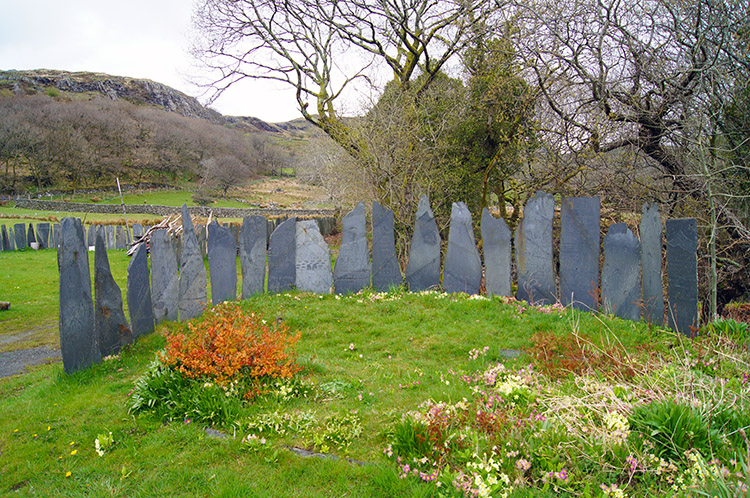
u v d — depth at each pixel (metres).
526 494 2.71
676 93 8.11
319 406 4.14
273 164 101.25
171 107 132.38
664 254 7.97
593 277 6.74
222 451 3.44
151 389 4.23
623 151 9.34
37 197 57.81
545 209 7.06
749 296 7.98
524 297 7.22
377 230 7.88
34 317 8.58
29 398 4.68
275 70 13.53
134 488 3.10
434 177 11.74
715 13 7.68
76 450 3.59
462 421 3.51
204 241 16.17
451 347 5.62
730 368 4.38
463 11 11.38
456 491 2.75
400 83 12.97
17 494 3.10
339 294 7.82
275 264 7.80
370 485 3.00
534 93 10.48
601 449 2.98
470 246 7.54
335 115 13.25
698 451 2.88
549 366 4.64
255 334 4.81
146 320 6.04
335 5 12.36
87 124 72.62
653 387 3.73
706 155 7.53
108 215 39.47
